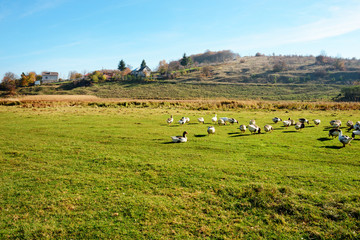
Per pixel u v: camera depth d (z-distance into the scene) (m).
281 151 18.31
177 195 11.91
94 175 14.36
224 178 13.50
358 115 37.81
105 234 9.17
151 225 9.70
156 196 11.83
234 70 189.12
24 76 150.12
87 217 10.22
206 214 10.42
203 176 13.84
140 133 25.53
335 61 191.00
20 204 11.27
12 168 15.62
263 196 11.38
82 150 19.28
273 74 167.62
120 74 182.50
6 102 54.47
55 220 10.07
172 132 25.98
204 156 17.44
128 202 11.30
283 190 11.73
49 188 12.77
